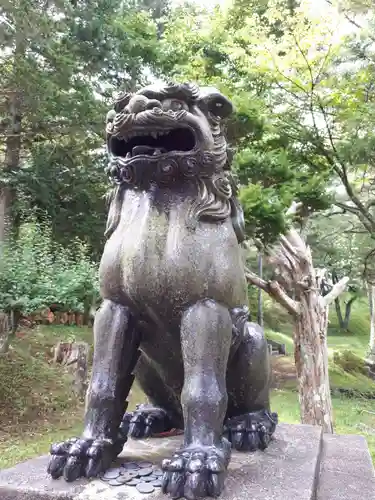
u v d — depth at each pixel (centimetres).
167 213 160
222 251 159
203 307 152
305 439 202
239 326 168
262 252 447
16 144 763
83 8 752
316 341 473
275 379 934
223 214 165
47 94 665
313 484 145
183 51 577
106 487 137
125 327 161
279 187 384
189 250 154
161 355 171
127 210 167
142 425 197
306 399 469
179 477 130
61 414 548
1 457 410
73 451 143
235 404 188
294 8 470
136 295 156
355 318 2202
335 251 671
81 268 641
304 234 573
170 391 194
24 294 570
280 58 470
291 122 502
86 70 746
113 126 158
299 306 477
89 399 156
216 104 169
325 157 521
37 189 731
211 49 527
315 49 469
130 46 722
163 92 159
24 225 670
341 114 492
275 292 467
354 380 1006
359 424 651
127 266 157
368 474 175
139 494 132
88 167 775
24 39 625
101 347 160
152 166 158
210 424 143
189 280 152
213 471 131
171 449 177
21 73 642
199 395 144
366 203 592
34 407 547
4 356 634
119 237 164
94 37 726
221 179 166
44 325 809
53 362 666
